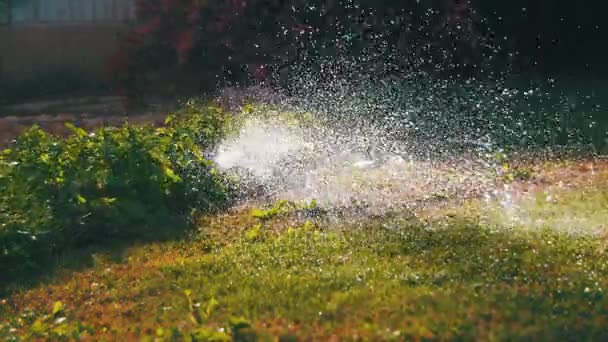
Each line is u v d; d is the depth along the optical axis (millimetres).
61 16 45250
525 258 15773
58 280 16562
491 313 13336
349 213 19484
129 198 19422
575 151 24984
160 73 36312
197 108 28734
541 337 12562
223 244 17953
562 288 14227
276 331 13250
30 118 36375
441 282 14719
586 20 37000
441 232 17625
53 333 14070
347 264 15953
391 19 34438
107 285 16094
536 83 35406
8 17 45750
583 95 33438
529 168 23109
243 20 34219
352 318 13508
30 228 17531
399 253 16453
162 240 18484
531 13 36219
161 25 36250
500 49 35906
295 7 34188
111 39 43406
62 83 43031
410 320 13289
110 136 20719
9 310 15391
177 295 15180
